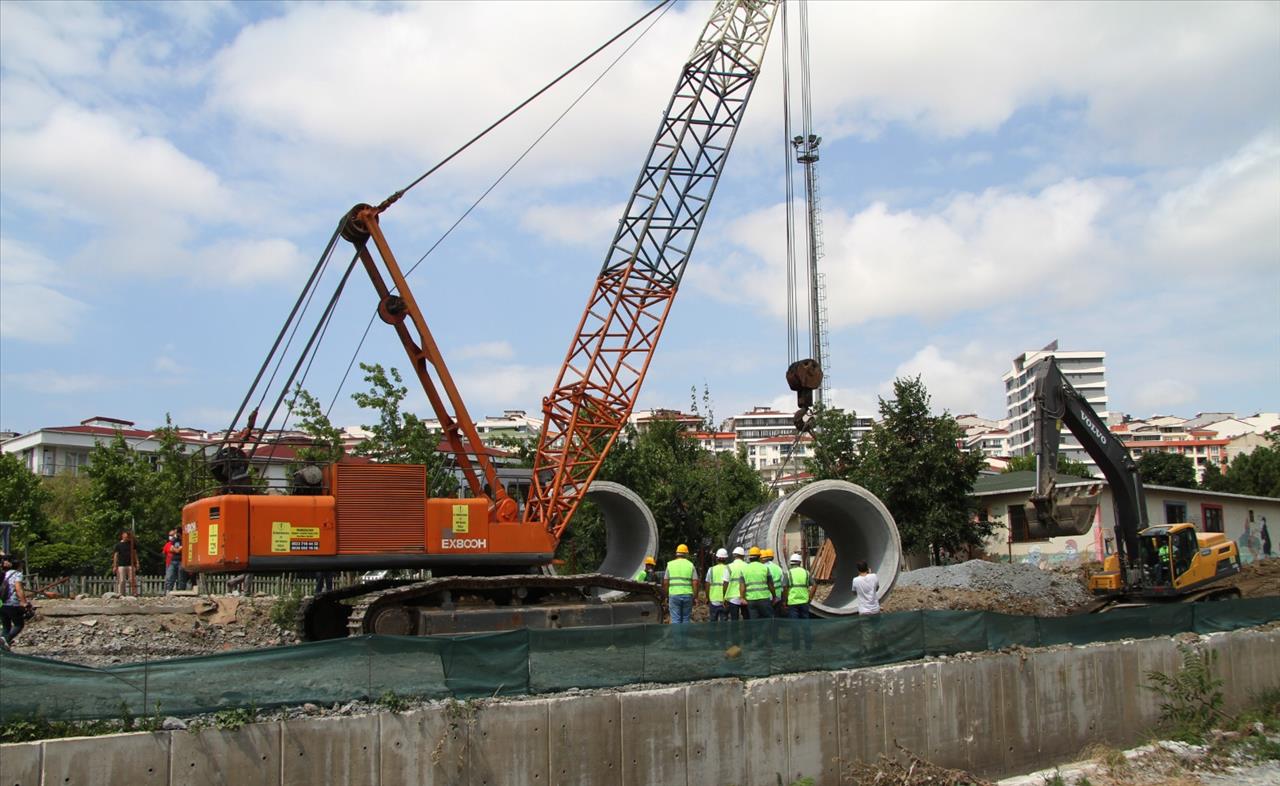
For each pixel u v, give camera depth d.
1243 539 47.75
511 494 25.62
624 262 26.30
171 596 21.91
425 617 18.02
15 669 8.94
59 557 39.19
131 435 72.88
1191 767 16.22
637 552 27.27
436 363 21.11
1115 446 26.02
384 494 18.25
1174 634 19.08
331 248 20.58
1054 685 16.42
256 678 10.10
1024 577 31.89
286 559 17.17
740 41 27.67
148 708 9.48
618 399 25.81
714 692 12.70
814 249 60.75
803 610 19.16
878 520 23.55
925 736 14.67
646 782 11.97
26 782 8.48
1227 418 175.38
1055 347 166.88
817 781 13.47
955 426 39.28
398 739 10.38
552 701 11.41
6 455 44.25
